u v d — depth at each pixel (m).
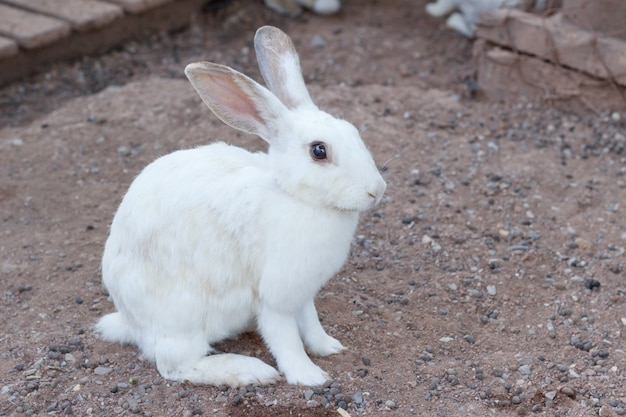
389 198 6.53
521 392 4.68
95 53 8.88
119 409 4.48
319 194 4.25
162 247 4.46
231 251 4.41
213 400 4.53
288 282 4.37
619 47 7.45
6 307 5.36
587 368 4.91
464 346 5.08
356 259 5.85
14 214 6.36
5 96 8.16
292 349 4.60
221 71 4.25
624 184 6.81
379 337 5.11
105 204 6.50
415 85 8.41
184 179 4.49
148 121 7.50
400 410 4.50
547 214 6.42
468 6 9.03
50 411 4.48
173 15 9.41
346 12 9.94
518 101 8.06
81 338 5.06
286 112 4.33
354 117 7.57
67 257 5.87
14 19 8.48
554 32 7.73
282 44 4.67
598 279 5.72
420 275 5.72
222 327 4.62
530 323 5.32
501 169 6.96
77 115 7.61
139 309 4.61
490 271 5.78
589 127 7.62
